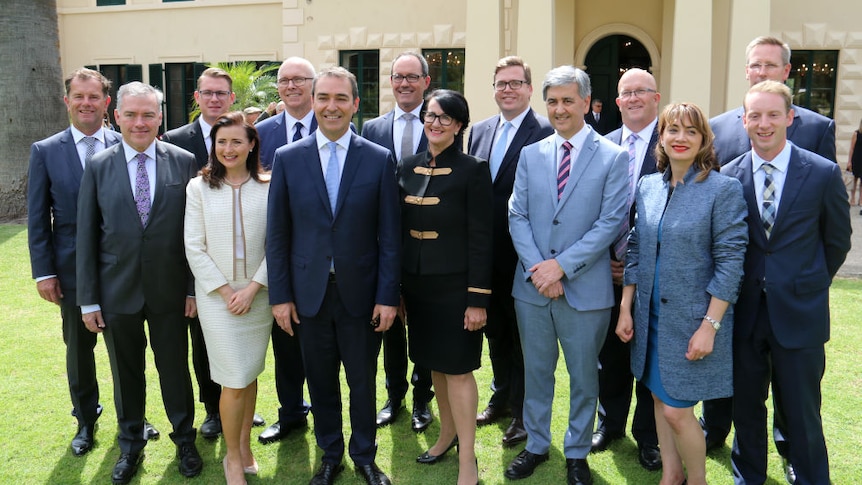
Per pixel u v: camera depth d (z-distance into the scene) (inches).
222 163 128.6
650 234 121.7
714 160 118.3
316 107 125.9
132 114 128.1
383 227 128.9
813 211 116.4
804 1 495.8
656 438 142.4
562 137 132.6
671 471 126.9
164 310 133.0
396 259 128.8
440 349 131.1
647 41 522.6
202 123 165.5
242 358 128.3
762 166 119.7
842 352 199.2
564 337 131.6
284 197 128.7
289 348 152.5
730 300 114.0
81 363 147.2
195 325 151.3
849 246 120.3
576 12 530.3
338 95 124.6
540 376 136.6
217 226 127.6
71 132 145.9
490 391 181.5
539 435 138.0
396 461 145.3
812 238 117.5
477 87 404.8
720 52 429.4
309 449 150.6
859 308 241.6
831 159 138.0
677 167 120.0
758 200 120.0
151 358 205.0
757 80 147.8
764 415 125.6
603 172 128.8
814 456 120.6
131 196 130.0
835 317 231.8
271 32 587.5
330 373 133.3
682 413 119.0
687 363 117.3
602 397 151.0
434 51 547.2
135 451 138.5
